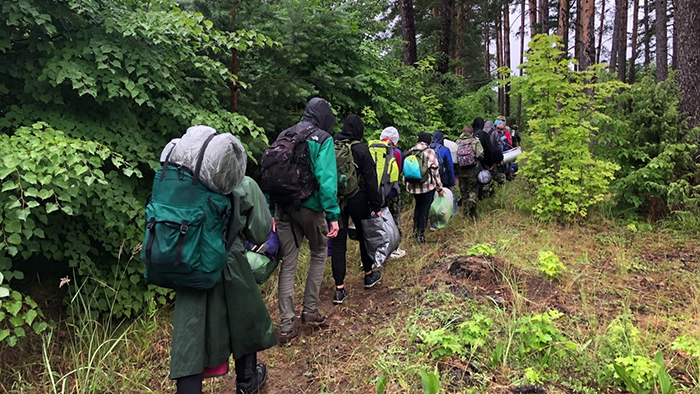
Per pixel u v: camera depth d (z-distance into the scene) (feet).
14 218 8.55
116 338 10.70
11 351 9.76
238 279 7.24
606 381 7.84
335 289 12.78
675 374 8.04
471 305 10.71
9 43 10.17
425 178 16.93
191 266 6.35
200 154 6.58
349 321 11.53
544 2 50.52
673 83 18.69
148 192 12.84
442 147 18.83
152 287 11.98
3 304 7.80
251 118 16.71
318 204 10.09
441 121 38.01
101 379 9.15
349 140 11.92
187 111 12.46
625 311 10.32
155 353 10.46
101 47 10.85
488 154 20.97
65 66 10.28
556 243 15.89
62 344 10.26
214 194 6.72
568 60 18.56
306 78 19.22
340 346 10.23
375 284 13.75
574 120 18.38
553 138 18.83
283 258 10.61
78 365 9.23
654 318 10.11
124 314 11.74
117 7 12.30
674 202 17.26
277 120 18.12
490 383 7.84
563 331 9.56
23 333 7.93
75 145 8.95
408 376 8.24
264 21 16.98
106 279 11.43
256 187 7.73
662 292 11.69
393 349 9.27
